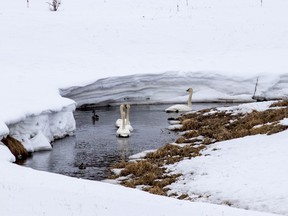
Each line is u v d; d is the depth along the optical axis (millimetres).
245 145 25016
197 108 40469
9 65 45156
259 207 17734
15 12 59562
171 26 56906
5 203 12859
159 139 30281
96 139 30578
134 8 64250
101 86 41250
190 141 28906
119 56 49938
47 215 12062
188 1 67500
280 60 48594
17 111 28312
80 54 49781
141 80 42844
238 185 19625
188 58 49875
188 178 21656
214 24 57781
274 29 56688
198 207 16047
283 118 29781
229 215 15102
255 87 43562
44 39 52188
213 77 43938
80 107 41312
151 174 22391
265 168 20797
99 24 56281
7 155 23484
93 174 23641
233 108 36562
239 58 49688
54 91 35562
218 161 23094
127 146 28766
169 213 14172
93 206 13719
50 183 17500
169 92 44188
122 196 16656
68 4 65750
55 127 31156
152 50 51938
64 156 26859
